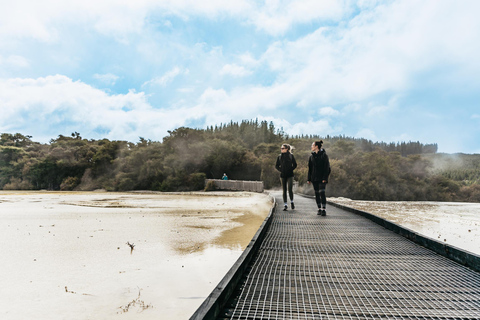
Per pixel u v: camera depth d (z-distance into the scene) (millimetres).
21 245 6641
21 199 23719
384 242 4801
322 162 7957
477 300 2523
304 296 2553
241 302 2395
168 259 5551
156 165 43781
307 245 4566
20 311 3402
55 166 50719
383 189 36250
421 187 38969
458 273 3238
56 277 4543
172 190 41094
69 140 59844
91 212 13766
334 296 2568
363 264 3568
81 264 5203
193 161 45250
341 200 20453
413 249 4336
